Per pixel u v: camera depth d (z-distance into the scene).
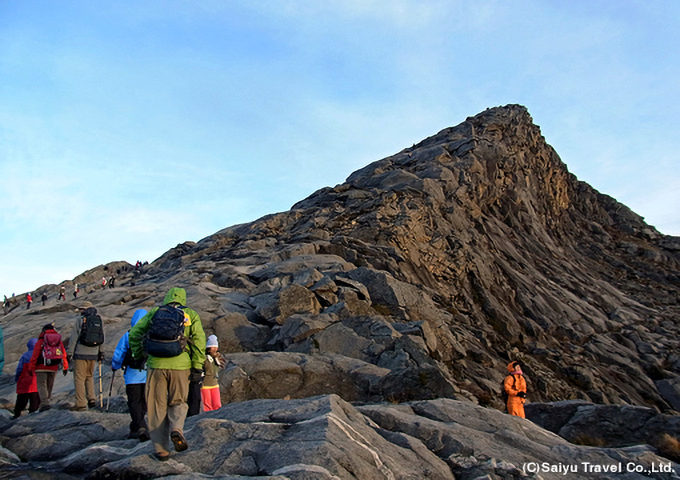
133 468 4.59
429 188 36.91
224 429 5.32
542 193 52.91
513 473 5.23
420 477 4.93
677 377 26.31
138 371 6.66
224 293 21.95
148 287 26.42
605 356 27.59
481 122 50.06
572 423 7.79
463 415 6.93
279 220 37.47
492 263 33.31
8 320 25.11
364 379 12.41
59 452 6.51
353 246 28.45
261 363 12.81
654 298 42.91
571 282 38.47
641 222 63.84
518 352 23.69
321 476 4.18
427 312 21.80
